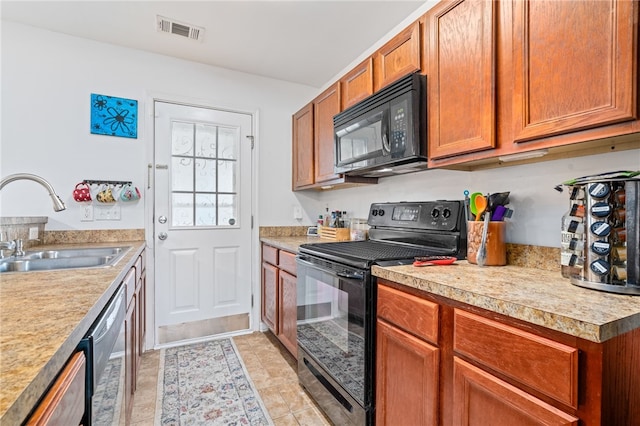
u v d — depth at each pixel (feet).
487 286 3.12
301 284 6.17
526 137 3.43
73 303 2.48
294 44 7.46
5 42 6.63
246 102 9.12
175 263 8.29
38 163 6.88
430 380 3.35
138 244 6.87
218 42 7.43
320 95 7.85
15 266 4.95
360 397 4.36
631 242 2.77
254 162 9.26
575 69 3.00
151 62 7.97
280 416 5.34
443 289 3.18
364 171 6.40
